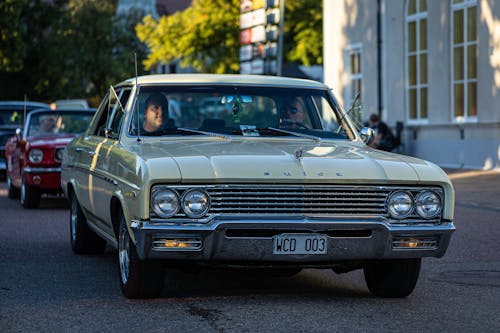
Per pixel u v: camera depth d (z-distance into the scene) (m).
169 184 10.41
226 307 10.94
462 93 35.75
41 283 12.67
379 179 10.66
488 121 33.81
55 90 72.62
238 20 66.50
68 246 16.41
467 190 27.05
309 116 13.04
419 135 38.78
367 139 13.02
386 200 10.73
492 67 33.53
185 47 67.31
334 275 13.50
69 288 12.28
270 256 10.51
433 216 10.86
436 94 37.31
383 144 37.22
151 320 10.25
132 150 11.48
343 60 44.72
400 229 10.66
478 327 10.03
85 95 79.31
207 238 10.36
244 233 10.48
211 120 12.76
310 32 68.25
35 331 9.80
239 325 9.99
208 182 10.41
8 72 70.44
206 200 10.41
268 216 10.47
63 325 10.06
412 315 10.61
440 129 37.16
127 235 11.37
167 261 10.96
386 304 11.25
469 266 14.23
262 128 12.76
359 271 13.83
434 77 37.44
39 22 70.81
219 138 12.44
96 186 12.91
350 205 10.64
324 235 10.55
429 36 37.69
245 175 10.44
